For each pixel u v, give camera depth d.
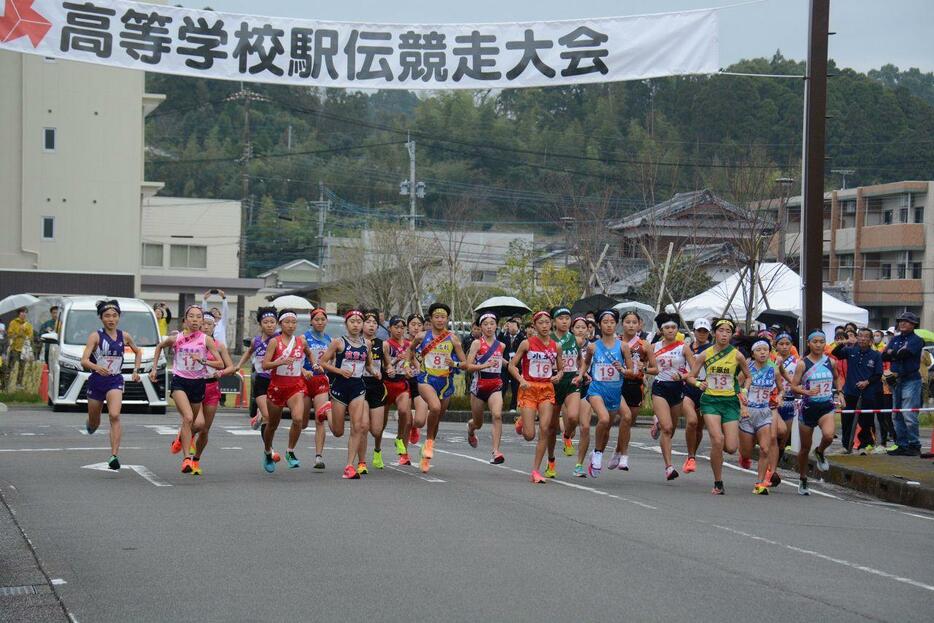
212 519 10.93
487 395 16.86
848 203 57.41
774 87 59.78
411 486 13.68
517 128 77.62
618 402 15.47
